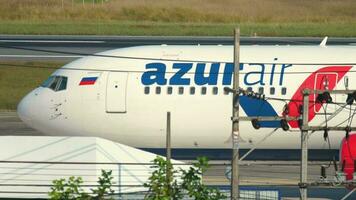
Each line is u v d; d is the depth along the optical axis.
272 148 170.00
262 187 153.00
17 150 142.88
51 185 127.19
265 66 168.38
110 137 174.38
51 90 176.75
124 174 139.50
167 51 174.12
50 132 178.62
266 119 115.56
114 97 171.62
